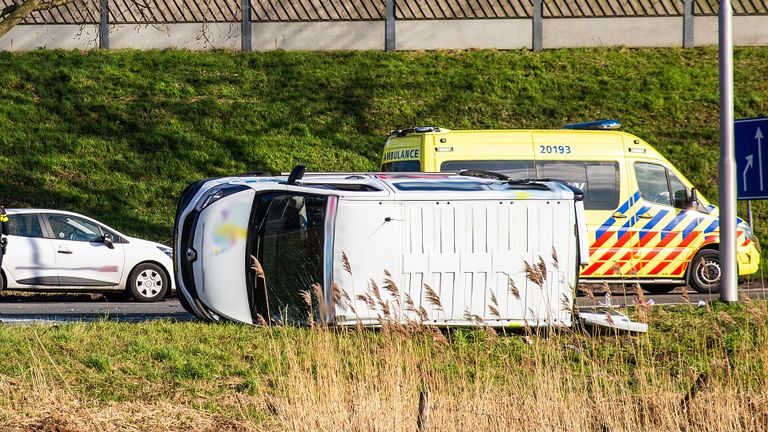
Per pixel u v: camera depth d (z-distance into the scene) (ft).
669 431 98.68
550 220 133.08
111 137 279.49
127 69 308.60
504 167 186.39
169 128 283.18
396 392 97.35
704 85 306.35
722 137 151.84
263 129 284.82
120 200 258.78
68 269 195.11
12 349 116.26
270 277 135.54
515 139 188.03
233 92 299.99
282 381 107.76
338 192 130.00
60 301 199.41
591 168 190.70
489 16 324.80
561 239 132.98
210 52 320.70
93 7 320.50
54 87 296.92
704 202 198.49
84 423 97.60
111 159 271.69
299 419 97.25
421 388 99.91
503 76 307.17
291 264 135.13
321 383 101.60
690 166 274.16
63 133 279.49
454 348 120.37
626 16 326.65
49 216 196.85
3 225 160.86
